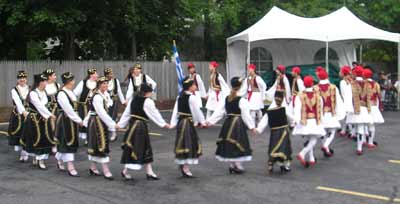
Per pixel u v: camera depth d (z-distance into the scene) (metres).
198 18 20.56
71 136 7.77
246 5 22.25
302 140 10.81
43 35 18.80
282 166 7.82
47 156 8.42
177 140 7.44
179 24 20.67
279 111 7.66
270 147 7.77
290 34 14.95
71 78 7.73
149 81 11.52
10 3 16.48
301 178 7.53
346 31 15.45
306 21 16.22
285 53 18.14
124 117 7.36
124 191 6.82
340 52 18.12
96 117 7.47
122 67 18.16
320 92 8.88
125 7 17.97
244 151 7.61
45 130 8.31
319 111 8.18
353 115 9.48
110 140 11.10
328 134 9.12
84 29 18.55
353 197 6.50
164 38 20.77
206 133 12.14
